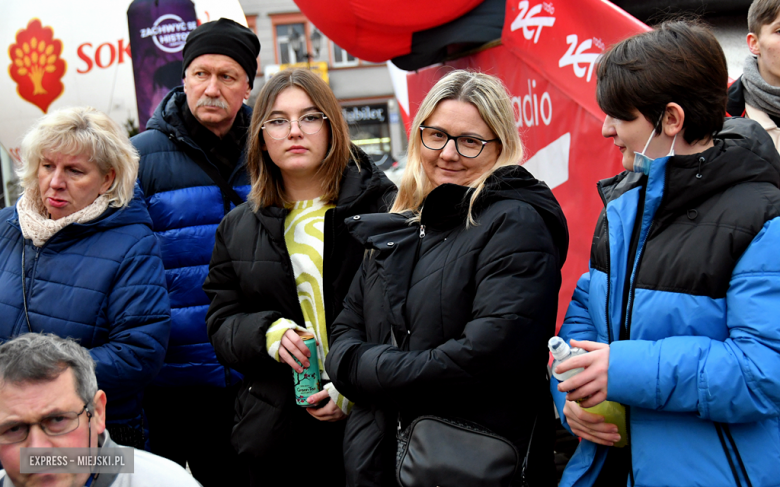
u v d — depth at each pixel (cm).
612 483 186
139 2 438
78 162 233
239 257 238
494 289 174
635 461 167
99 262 235
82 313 230
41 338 162
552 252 181
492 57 367
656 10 360
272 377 229
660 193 165
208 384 286
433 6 347
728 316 157
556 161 325
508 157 195
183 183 292
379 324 195
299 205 246
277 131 235
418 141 206
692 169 160
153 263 244
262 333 222
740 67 357
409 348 185
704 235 160
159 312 240
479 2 351
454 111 193
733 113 253
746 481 155
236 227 244
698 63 159
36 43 484
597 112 295
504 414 178
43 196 237
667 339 159
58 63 483
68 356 158
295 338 217
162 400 290
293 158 235
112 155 240
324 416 219
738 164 159
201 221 290
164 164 292
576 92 306
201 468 294
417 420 174
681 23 168
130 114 486
